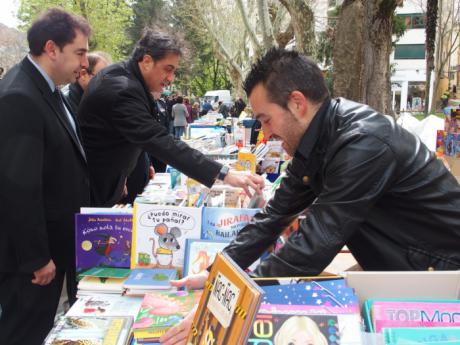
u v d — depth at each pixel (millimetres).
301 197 1660
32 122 2154
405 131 1466
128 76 2725
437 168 1447
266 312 1089
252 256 1681
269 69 1409
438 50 11562
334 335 1052
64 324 1500
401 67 30828
